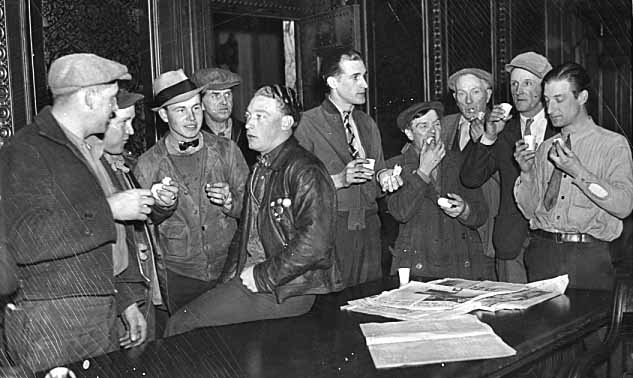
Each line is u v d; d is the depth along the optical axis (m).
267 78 5.00
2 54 3.32
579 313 2.25
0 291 1.87
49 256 1.97
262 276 2.24
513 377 1.85
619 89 5.55
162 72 4.06
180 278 3.08
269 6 4.86
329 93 3.40
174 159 3.13
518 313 2.27
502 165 3.29
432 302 2.41
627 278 2.15
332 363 1.84
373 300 2.47
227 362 1.87
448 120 3.64
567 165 2.75
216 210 3.14
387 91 4.93
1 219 1.94
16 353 1.84
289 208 2.30
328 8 5.02
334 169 3.32
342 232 3.29
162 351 1.95
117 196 2.27
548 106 2.91
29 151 2.05
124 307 2.52
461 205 3.22
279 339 2.05
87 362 1.89
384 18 4.93
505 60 5.23
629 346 2.07
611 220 2.86
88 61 2.19
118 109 2.65
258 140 2.35
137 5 3.96
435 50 5.02
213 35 4.55
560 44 5.43
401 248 3.40
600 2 5.44
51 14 3.57
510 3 5.21
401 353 1.88
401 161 3.54
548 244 2.97
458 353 1.87
